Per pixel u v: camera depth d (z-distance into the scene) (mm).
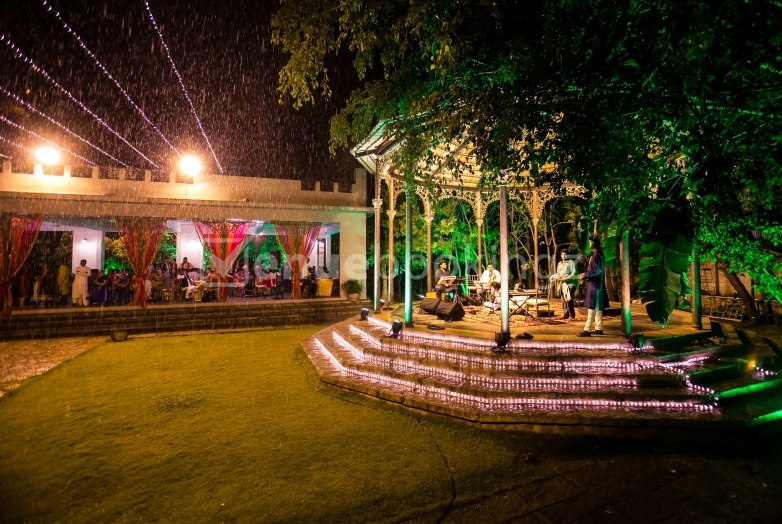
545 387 6207
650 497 4082
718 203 4012
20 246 14695
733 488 4219
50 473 4645
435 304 10695
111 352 10961
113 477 4539
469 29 4613
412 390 6738
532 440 5254
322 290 19016
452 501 4020
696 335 7859
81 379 8359
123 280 16281
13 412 6555
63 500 4125
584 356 6707
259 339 12828
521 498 4066
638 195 3828
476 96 4273
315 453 5023
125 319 14445
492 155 4082
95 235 19625
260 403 6824
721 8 2756
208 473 4590
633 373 6254
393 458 4867
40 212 15016
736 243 4219
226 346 11711
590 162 3539
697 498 4070
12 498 4172
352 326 10891
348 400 6906
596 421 5305
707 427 5098
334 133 6293
